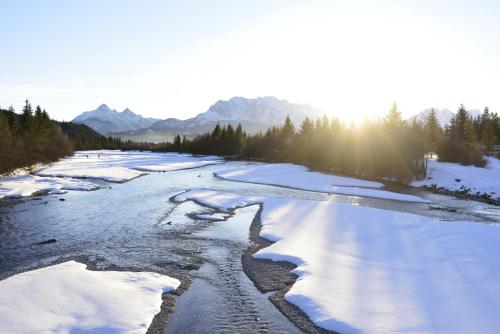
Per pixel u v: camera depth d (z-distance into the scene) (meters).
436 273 15.68
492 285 14.35
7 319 11.37
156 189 40.44
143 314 12.24
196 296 13.93
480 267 16.30
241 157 115.62
